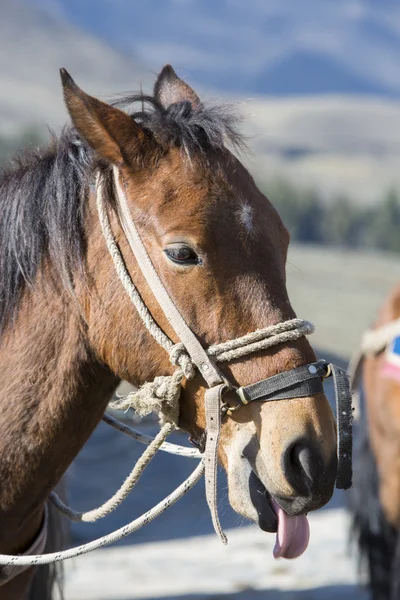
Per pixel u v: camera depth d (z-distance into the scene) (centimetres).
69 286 338
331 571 886
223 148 340
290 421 304
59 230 338
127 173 328
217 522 307
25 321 347
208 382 312
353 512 689
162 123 334
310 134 18300
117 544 1026
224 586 835
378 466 667
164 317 318
